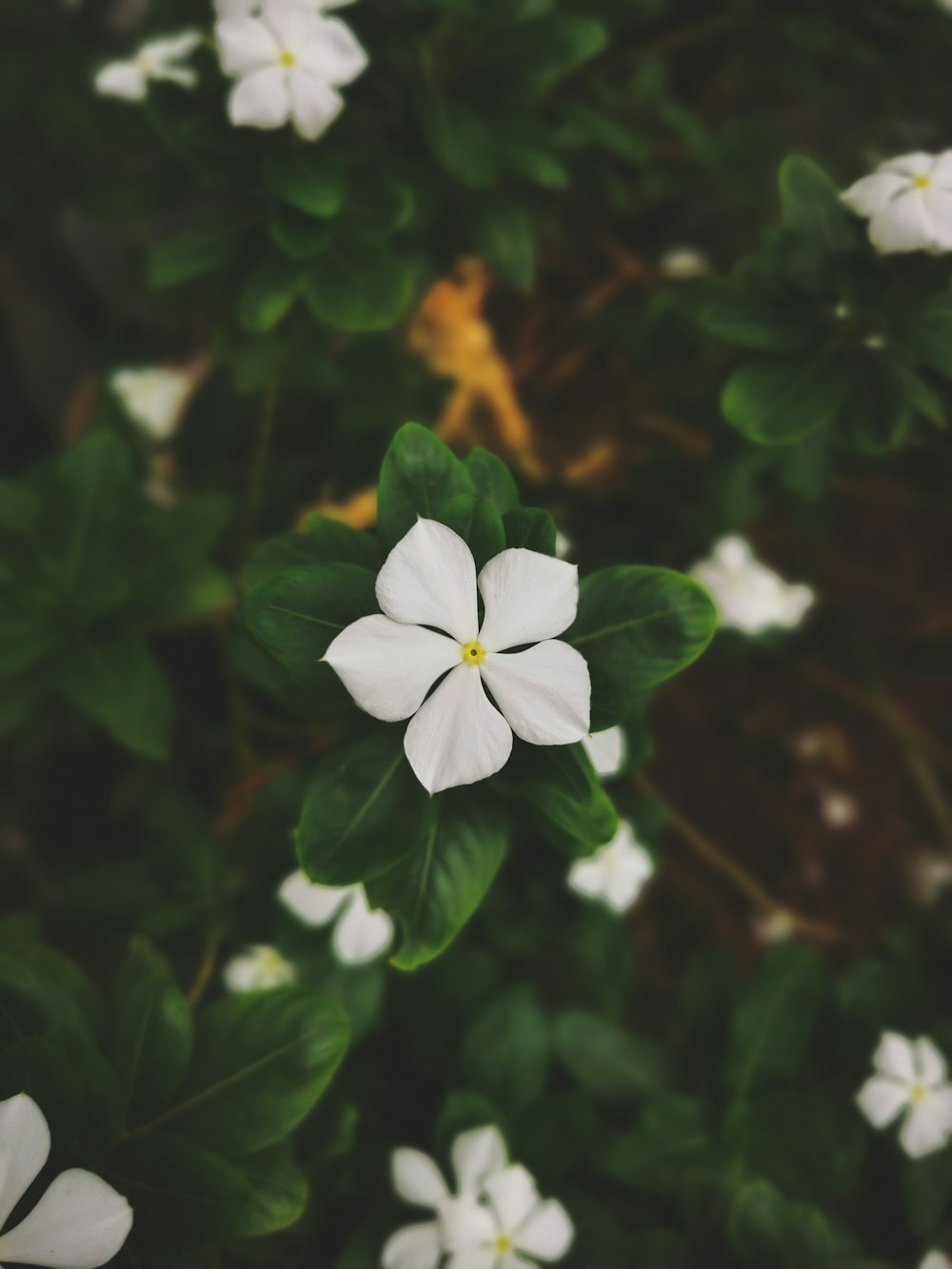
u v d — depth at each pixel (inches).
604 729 10.1
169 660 19.3
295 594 10.0
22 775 18.8
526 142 14.6
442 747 9.6
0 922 12.0
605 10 15.4
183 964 15.5
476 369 19.9
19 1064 10.1
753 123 17.9
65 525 14.5
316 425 19.0
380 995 14.2
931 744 22.0
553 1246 12.8
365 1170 14.1
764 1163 13.9
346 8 14.4
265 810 14.9
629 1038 14.5
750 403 14.0
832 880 22.8
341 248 13.9
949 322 13.4
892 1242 14.7
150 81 13.5
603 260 21.0
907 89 19.2
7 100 17.8
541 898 14.8
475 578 9.7
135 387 17.8
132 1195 10.4
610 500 18.9
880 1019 15.1
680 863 21.8
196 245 14.0
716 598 16.7
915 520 23.3
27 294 21.1
